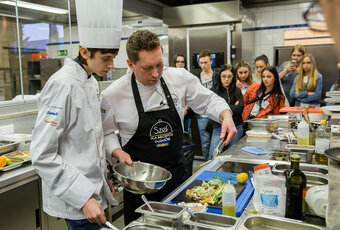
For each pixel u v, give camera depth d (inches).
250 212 45.7
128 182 50.0
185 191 55.0
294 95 161.5
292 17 237.5
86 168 54.0
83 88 54.7
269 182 42.8
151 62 55.8
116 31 54.0
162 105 65.7
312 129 81.7
